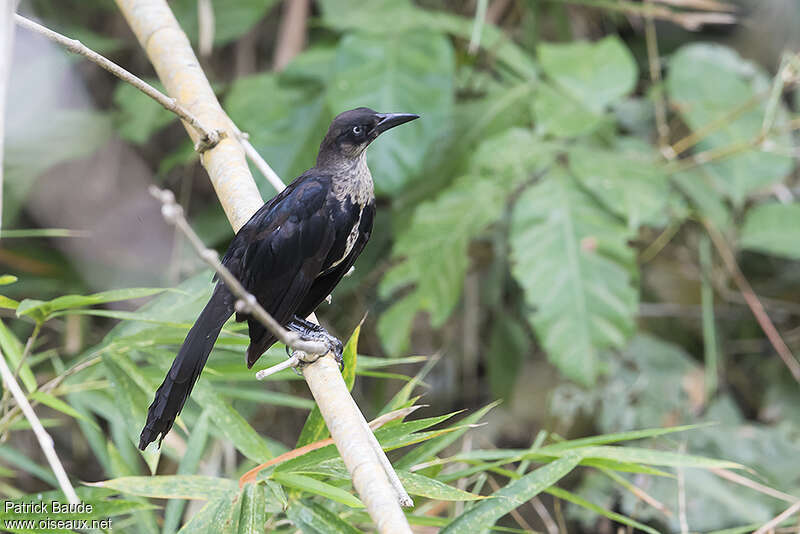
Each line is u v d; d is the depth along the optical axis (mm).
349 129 5953
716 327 12055
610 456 5785
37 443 11477
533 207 9336
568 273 9156
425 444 6324
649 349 10914
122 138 11289
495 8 11992
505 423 11391
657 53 12844
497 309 11383
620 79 9867
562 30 11844
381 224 11109
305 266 5734
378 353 11734
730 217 10711
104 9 12188
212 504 5297
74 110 11359
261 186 9734
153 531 6250
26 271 11305
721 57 10844
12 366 6281
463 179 9664
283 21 11828
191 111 6242
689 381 10703
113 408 7547
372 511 4066
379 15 10156
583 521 10070
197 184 12234
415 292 9555
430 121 9438
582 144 10422
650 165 9688
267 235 5656
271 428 11641
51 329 11430
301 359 4766
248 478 5219
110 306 11375
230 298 5293
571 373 8992
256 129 10023
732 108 10516
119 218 11961
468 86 10938
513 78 10586
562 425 10812
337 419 4500
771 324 11047
